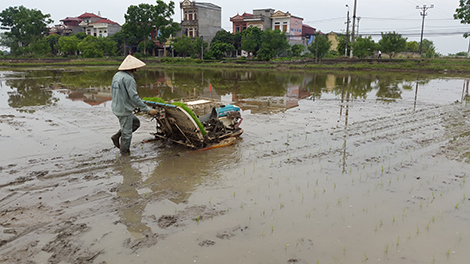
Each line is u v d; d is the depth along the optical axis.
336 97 16.52
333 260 3.60
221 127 7.88
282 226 4.29
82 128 9.21
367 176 6.00
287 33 61.34
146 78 27.80
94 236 3.99
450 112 12.07
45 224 4.23
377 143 8.06
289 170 6.27
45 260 3.53
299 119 10.92
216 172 6.12
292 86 21.92
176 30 59.75
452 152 7.33
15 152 7.00
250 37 52.16
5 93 16.73
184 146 7.72
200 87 20.77
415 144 7.95
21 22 61.88
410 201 5.04
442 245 3.91
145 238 3.97
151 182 5.62
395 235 4.11
